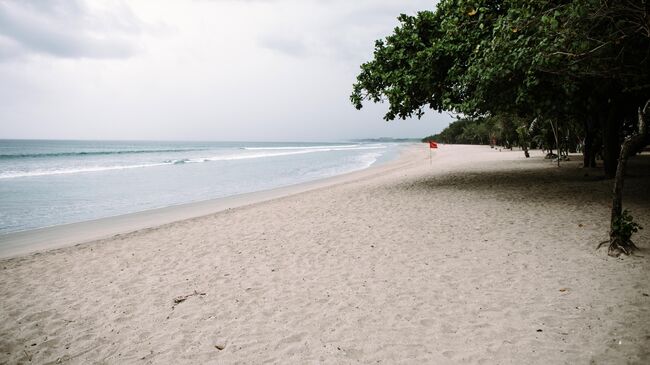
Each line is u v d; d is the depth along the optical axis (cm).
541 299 479
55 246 952
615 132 1436
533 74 958
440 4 1425
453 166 2648
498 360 360
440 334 414
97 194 1977
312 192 1669
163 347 423
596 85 992
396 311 475
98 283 640
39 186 2292
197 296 559
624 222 620
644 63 823
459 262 634
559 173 1802
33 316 521
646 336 380
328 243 798
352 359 379
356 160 4903
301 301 521
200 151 8638
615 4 627
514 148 5616
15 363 407
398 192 1467
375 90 1606
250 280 611
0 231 1159
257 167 3806
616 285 503
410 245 748
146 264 731
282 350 403
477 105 1180
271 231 941
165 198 1842
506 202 1123
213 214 1232
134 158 5531
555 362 351
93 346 436
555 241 712
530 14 757
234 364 382
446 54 1254
